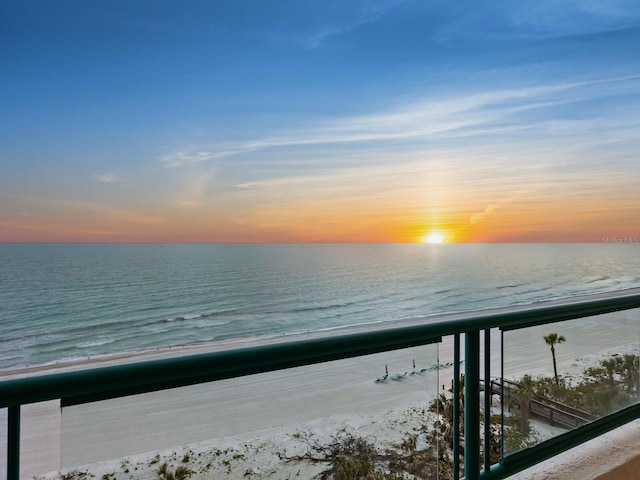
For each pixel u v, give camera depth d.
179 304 51.66
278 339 32.84
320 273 80.94
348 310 49.53
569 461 2.53
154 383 1.34
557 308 2.37
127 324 41.75
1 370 25.92
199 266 90.00
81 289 60.38
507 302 52.16
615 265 96.00
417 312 48.06
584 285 64.81
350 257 120.44
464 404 2.08
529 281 70.31
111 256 109.12
